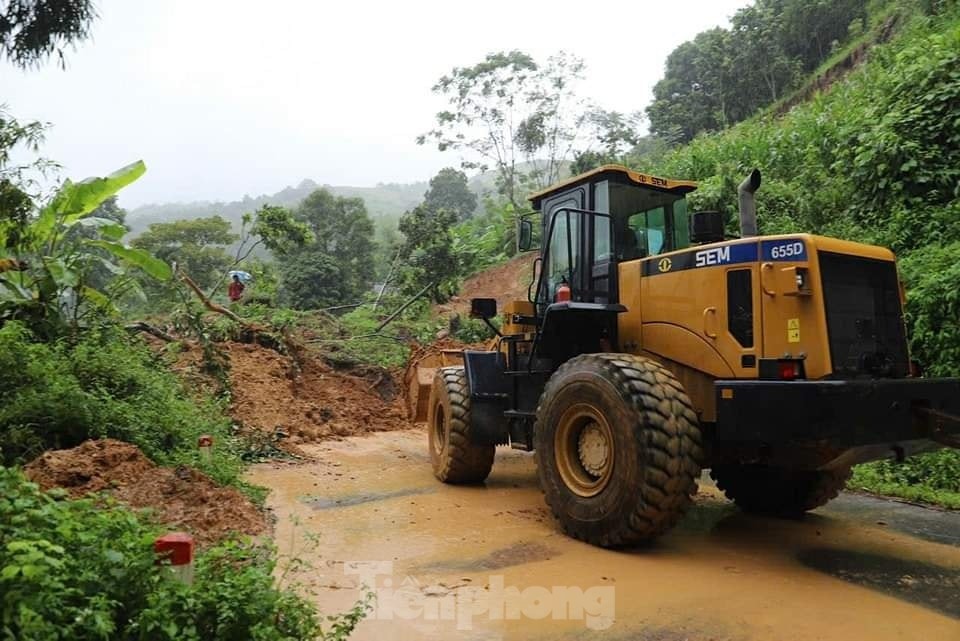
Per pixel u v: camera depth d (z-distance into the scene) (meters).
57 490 2.97
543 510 5.77
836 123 13.16
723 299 4.73
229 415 8.89
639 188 6.05
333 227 33.69
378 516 5.50
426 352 12.41
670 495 4.36
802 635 3.32
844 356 4.36
